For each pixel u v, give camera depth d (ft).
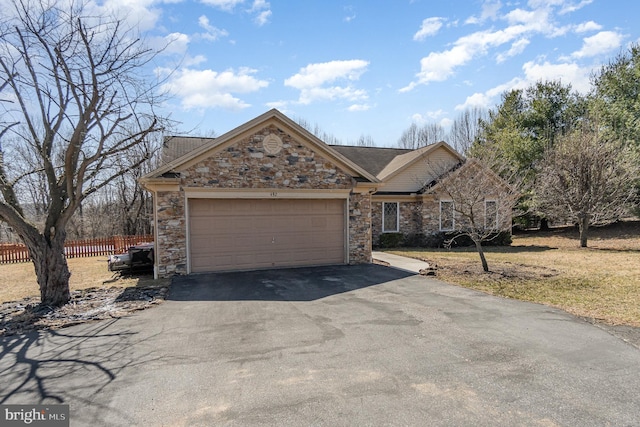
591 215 55.77
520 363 15.43
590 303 24.58
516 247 61.36
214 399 12.76
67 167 25.89
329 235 40.78
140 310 24.20
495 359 15.85
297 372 14.74
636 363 15.35
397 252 55.36
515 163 69.51
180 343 18.15
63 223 27.02
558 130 80.07
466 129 110.42
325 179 39.81
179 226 34.96
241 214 37.37
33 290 33.32
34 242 25.88
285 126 37.93
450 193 38.01
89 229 95.66
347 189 40.78
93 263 50.90
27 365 15.85
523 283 31.14
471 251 56.49
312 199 39.83
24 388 13.83
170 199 34.65
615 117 69.56
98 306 25.64
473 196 36.47
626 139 63.67
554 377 14.15
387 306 24.43
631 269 36.83
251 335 19.11
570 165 56.39
